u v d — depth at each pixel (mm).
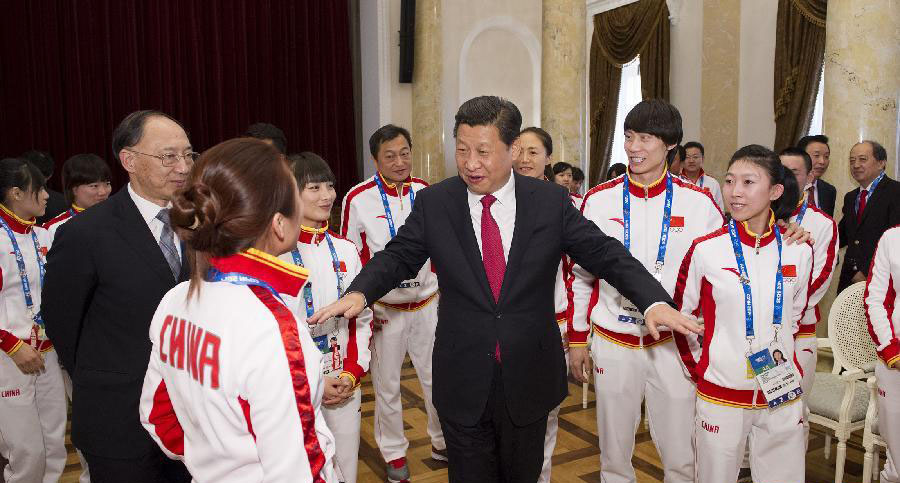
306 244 2271
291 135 7344
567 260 2518
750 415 2111
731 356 2088
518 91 6906
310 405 1031
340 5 7309
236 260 1067
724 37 8148
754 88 7805
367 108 6996
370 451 3471
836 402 2869
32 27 6305
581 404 4105
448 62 6484
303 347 1049
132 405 1633
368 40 6859
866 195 4191
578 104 6059
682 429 2375
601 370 2467
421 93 6449
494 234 1906
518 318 1867
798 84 7191
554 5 5949
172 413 1213
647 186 2428
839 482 2842
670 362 2359
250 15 7141
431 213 1959
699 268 2174
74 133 6516
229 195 1027
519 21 6844
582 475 3141
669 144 2385
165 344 1145
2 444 2557
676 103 8891
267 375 992
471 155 1821
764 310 2084
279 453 986
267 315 1030
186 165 1670
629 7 9461
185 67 6969
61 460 2826
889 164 4734
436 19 6309
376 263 1928
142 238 1661
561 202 1968
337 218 7371
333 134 7371
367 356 2348
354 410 2379
